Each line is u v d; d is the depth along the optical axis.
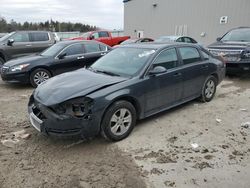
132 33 27.95
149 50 5.24
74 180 3.39
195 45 6.16
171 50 5.42
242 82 8.91
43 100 4.09
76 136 3.98
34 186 3.28
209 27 19.30
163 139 4.48
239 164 3.73
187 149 4.14
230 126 5.04
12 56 11.67
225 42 10.03
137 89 4.59
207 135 4.64
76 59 8.85
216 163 3.75
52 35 12.95
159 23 23.92
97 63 5.57
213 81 6.59
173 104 5.48
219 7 18.34
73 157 3.92
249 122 5.16
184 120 5.32
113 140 4.36
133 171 3.57
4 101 6.90
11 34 11.92
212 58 6.58
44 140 4.45
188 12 20.77
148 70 4.84
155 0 23.94
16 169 3.63
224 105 6.30
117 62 5.26
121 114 4.37
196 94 6.11
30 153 4.04
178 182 3.34
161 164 3.73
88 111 3.98
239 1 17.06
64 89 4.19
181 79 5.50
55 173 3.54
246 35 10.12
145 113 4.89
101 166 3.69
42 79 8.44
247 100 6.75
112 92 4.22
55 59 8.51
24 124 5.19
